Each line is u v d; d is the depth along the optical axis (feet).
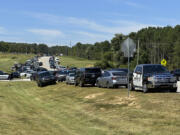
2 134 36.55
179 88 81.05
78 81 101.60
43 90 108.88
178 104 46.73
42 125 44.60
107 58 322.34
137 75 66.59
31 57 612.70
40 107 67.41
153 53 398.62
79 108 60.59
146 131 36.76
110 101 61.00
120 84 81.61
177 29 393.50
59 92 95.14
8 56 613.93
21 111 60.23
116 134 37.32
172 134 33.73
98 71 98.68
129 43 59.47
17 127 41.78
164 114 42.70
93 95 74.23
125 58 311.47
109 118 47.34
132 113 47.44
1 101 76.89
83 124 45.32
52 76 125.29
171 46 381.60
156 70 64.03
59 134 38.22
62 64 417.08
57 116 53.88
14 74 195.83
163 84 60.75
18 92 106.52
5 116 52.13
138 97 57.98
